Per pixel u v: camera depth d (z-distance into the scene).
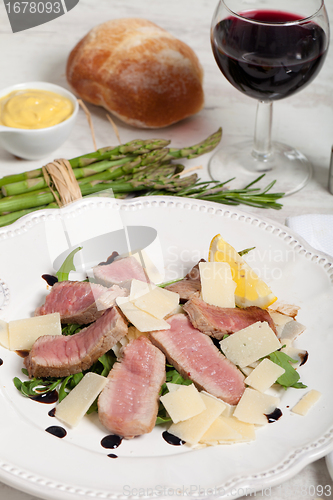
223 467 0.49
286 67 0.60
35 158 0.69
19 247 0.59
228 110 0.75
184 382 0.53
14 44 0.81
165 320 0.55
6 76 0.77
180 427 0.51
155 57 0.70
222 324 0.55
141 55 0.70
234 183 0.67
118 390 0.52
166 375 0.54
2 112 0.67
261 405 0.51
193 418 0.51
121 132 0.72
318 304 0.56
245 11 0.63
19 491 0.50
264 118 0.67
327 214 0.63
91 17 0.84
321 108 0.75
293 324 0.55
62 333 0.57
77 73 0.72
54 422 0.51
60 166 0.64
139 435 0.51
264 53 0.59
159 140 0.67
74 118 0.67
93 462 0.49
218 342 0.55
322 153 0.70
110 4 0.86
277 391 0.52
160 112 0.71
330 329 0.55
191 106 0.71
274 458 0.49
